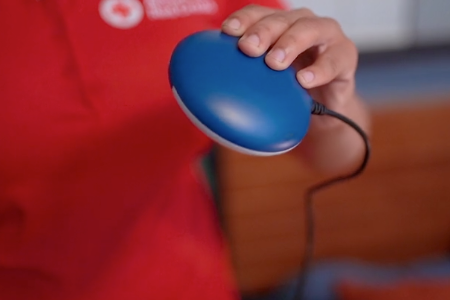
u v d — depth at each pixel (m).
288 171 1.17
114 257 0.50
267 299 1.24
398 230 1.32
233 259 1.22
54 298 0.49
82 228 0.48
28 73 0.43
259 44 0.35
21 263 0.47
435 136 1.23
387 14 1.15
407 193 1.28
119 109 0.47
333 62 0.40
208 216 0.60
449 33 1.21
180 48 0.35
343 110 0.48
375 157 1.22
